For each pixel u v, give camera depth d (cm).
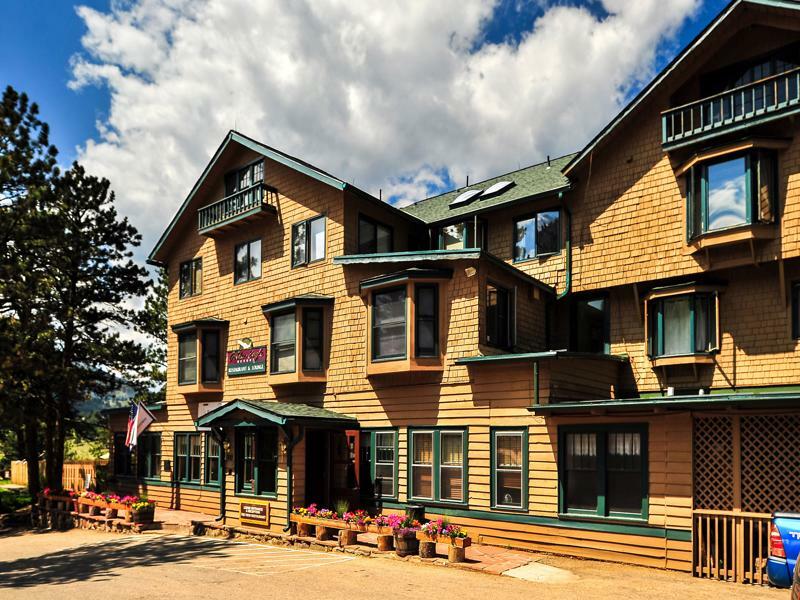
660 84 1736
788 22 1554
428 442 1681
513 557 1366
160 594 1083
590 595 1044
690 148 1678
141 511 1952
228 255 2405
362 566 1299
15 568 1448
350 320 1923
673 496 1256
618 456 1352
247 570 1273
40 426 2980
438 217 2258
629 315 1820
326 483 1850
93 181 2844
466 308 1675
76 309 2767
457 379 1647
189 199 2544
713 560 1211
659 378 1741
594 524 1348
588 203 1902
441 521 1349
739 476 1209
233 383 2292
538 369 1495
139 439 2627
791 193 1525
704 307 1677
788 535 955
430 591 1074
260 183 2214
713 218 1603
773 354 1564
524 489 1469
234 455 1917
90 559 1492
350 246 1995
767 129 1574
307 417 1711
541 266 1984
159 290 3606
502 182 2386
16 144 1892
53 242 2078
